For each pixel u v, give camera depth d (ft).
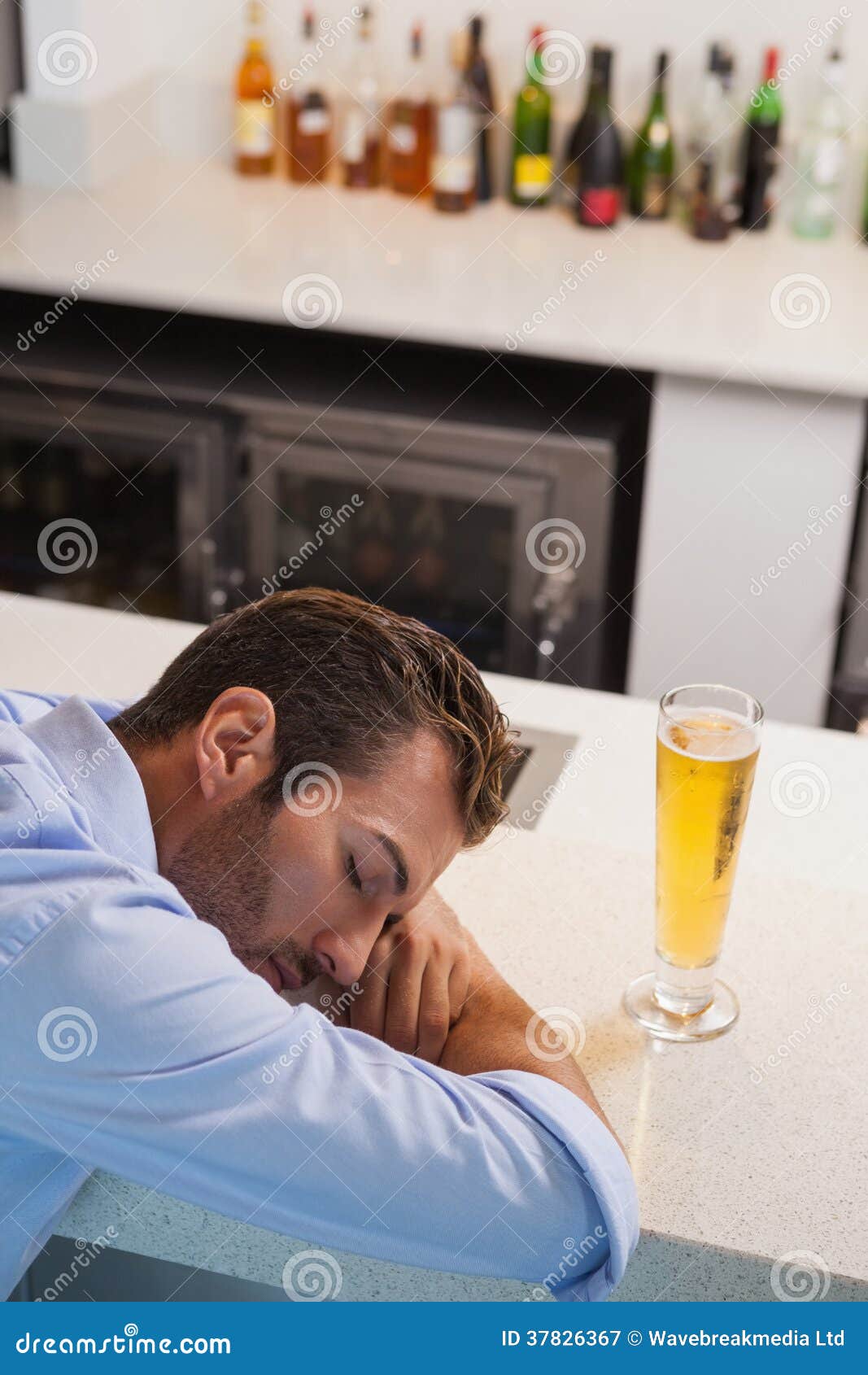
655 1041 3.63
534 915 4.09
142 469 9.12
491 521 8.79
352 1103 3.11
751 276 9.00
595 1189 3.07
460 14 9.73
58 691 5.10
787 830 4.64
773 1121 3.38
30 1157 3.29
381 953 3.77
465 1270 3.13
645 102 9.66
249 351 9.02
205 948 3.21
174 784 3.68
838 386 7.82
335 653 3.61
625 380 8.83
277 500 8.79
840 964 3.94
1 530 9.48
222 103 10.44
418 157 9.95
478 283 8.75
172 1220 3.36
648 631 8.91
